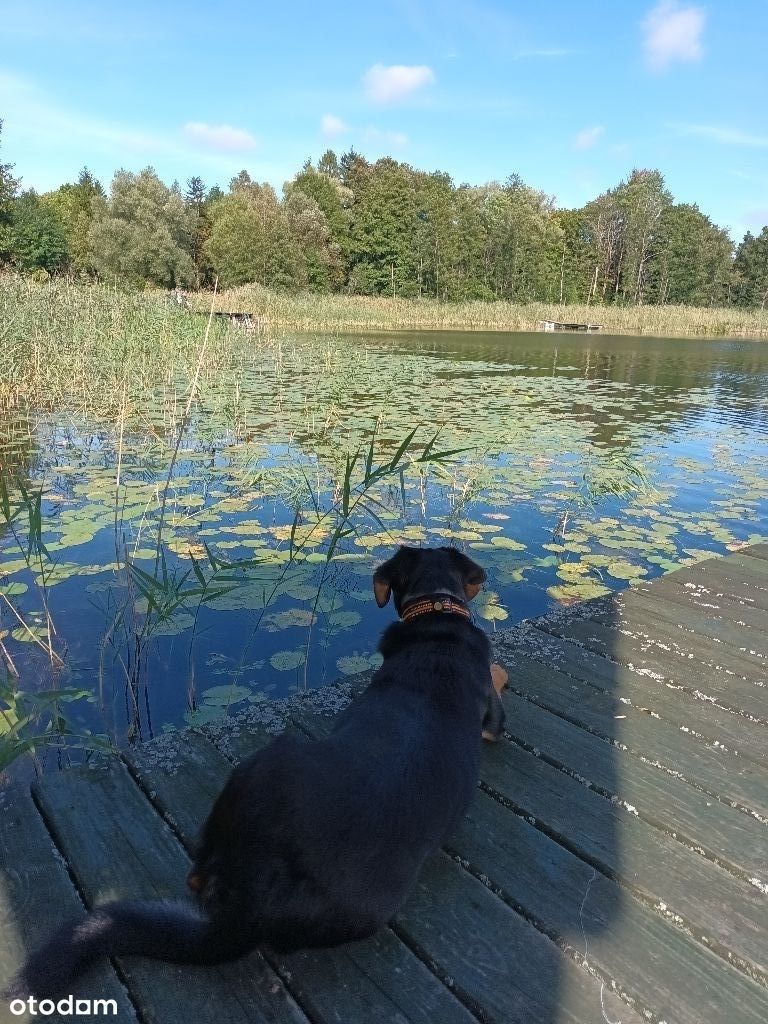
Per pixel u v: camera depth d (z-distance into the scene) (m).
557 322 38.16
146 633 3.35
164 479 6.30
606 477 6.67
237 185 58.81
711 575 3.76
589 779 2.04
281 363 15.63
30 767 2.59
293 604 3.95
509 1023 1.31
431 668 1.76
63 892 1.58
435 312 37.12
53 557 4.48
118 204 35.62
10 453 7.23
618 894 1.63
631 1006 1.36
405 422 9.36
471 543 5.00
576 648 2.87
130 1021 1.30
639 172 58.75
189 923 1.33
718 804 1.95
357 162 64.94
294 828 1.28
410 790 1.38
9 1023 1.29
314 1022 1.31
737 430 10.15
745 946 1.50
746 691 2.55
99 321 11.60
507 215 49.12
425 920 1.54
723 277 60.12
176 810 1.84
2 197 28.53
